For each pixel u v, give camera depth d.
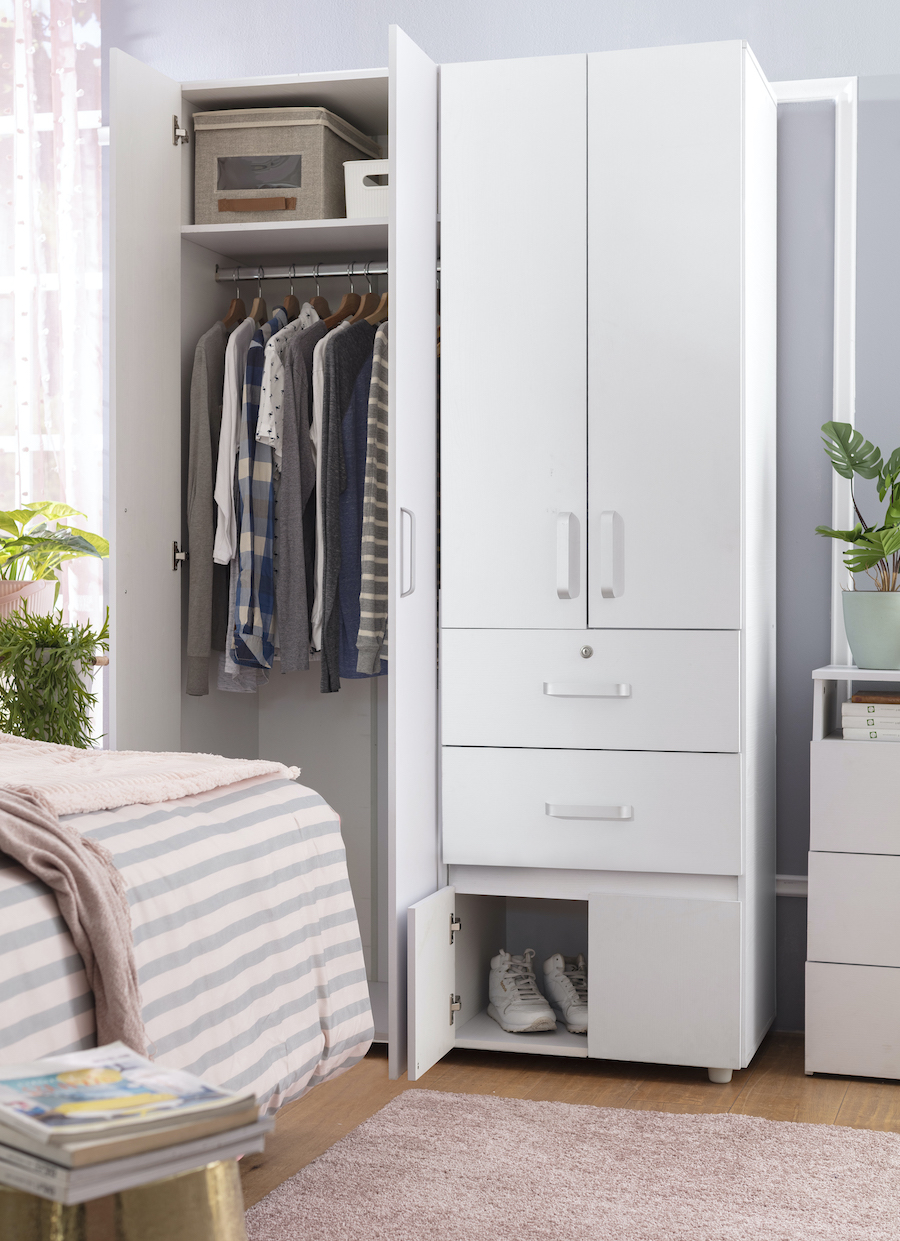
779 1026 2.81
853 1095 2.34
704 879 2.41
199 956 1.45
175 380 2.74
